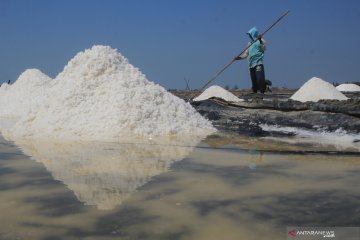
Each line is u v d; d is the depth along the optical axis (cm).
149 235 133
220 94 695
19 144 309
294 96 579
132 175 210
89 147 292
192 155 265
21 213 155
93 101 374
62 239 131
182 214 152
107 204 164
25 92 673
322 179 203
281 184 193
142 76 409
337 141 327
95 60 403
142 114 358
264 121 417
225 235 133
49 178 205
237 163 241
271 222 144
